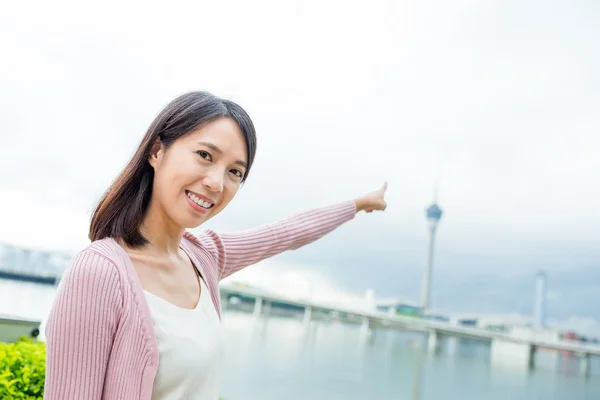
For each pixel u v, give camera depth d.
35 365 3.32
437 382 37.56
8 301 11.05
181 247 1.48
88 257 1.15
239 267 1.71
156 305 1.23
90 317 1.08
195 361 1.23
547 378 42.31
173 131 1.27
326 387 29.34
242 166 1.33
